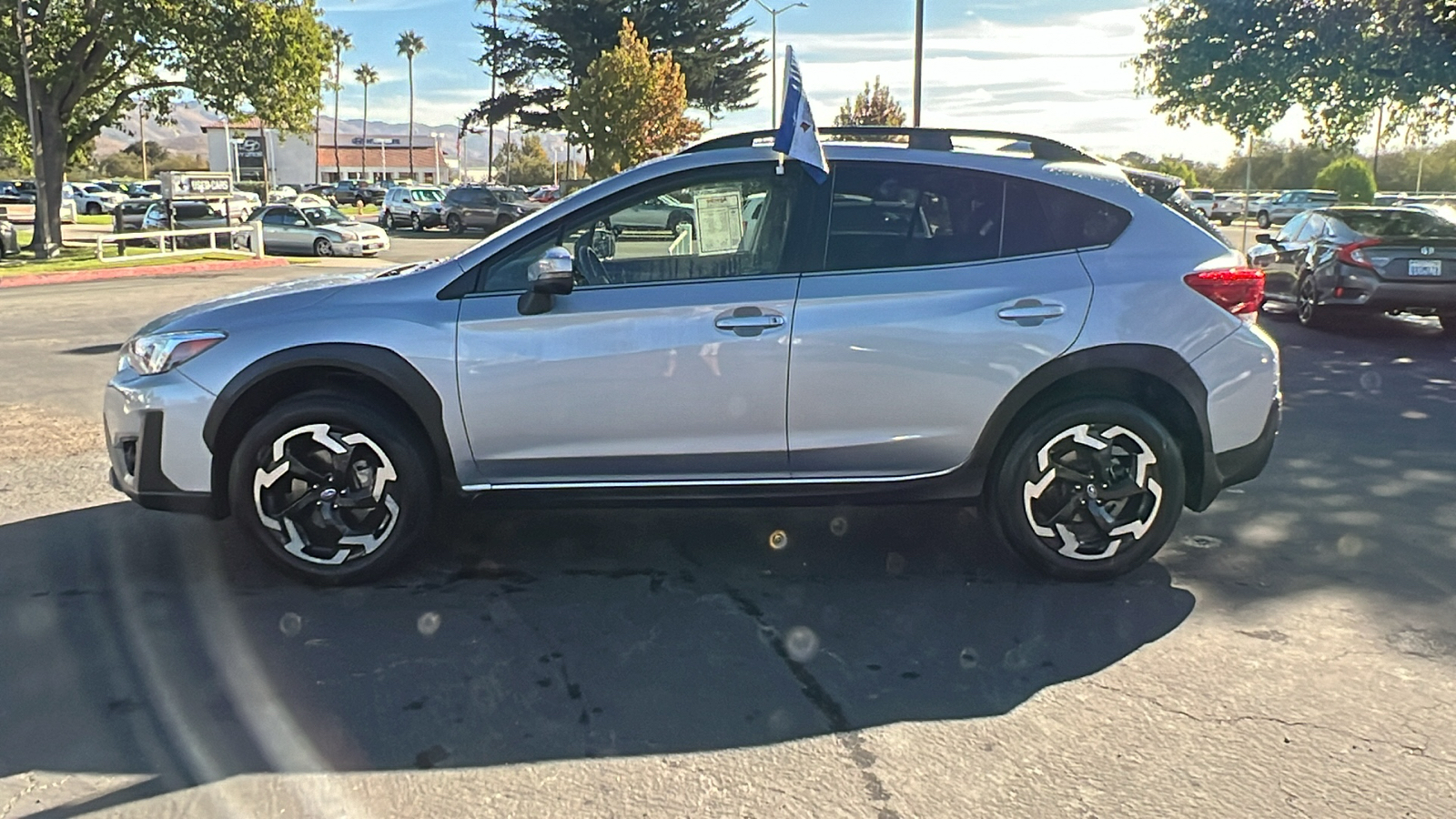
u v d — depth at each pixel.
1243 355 4.41
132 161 116.56
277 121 26.83
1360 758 3.14
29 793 2.97
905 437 4.38
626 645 3.91
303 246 28.48
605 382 4.30
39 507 5.48
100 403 8.07
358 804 2.93
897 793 2.98
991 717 3.40
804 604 4.30
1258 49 17.64
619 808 2.91
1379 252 11.71
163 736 3.26
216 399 4.27
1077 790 2.99
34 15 24.66
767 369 4.29
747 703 3.49
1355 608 4.23
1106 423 4.36
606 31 53.47
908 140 4.64
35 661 3.75
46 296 16.94
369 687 3.58
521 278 4.38
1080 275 4.37
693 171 4.43
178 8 24.22
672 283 4.36
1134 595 4.38
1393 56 16.56
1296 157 62.03
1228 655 3.82
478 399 4.29
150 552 4.83
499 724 3.35
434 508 4.45
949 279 4.35
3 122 28.70
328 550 4.39
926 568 4.70
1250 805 2.91
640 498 4.43
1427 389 8.88
